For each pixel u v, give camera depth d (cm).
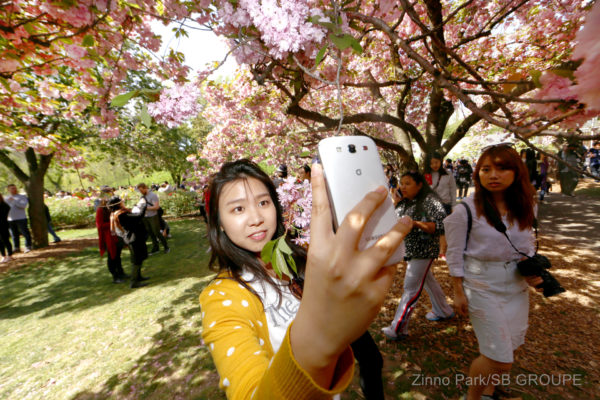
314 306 33
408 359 246
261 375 52
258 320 81
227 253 87
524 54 414
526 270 161
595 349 244
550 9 354
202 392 234
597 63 32
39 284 538
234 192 84
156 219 665
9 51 170
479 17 386
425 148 446
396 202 291
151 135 890
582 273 388
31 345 327
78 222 1291
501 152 161
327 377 35
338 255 32
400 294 363
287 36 90
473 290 174
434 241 245
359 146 56
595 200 823
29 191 808
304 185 89
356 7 112
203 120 1502
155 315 368
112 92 217
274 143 563
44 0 135
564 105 54
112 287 484
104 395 242
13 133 317
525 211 164
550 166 909
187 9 138
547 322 285
